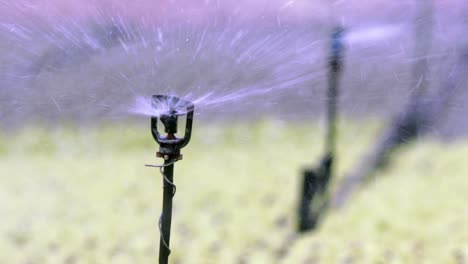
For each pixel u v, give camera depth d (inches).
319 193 418.6
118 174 614.2
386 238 404.8
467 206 459.8
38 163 657.0
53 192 561.0
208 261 392.2
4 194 554.6
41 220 481.4
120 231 453.7
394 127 557.6
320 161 420.8
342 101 422.6
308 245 401.4
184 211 494.0
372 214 444.5
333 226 424.5
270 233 433.1
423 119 522.0
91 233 449.4
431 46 349.4
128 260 398.0
